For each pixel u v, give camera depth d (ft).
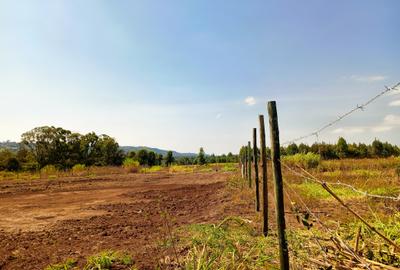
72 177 98.94
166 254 17.67
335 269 12.69
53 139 196.95
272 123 12.48
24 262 18.47
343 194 34.71
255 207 29.91
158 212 33.24
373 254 13.44
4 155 159.12
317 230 17.90
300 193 34.47
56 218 32.14
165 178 88.94
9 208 38.91
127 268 16.35
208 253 15.66
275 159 12.39
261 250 15.53
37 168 139.33
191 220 27.84
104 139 219.00
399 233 15.01
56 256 19.38
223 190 48.85
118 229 26.18
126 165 144.66
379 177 44.01
